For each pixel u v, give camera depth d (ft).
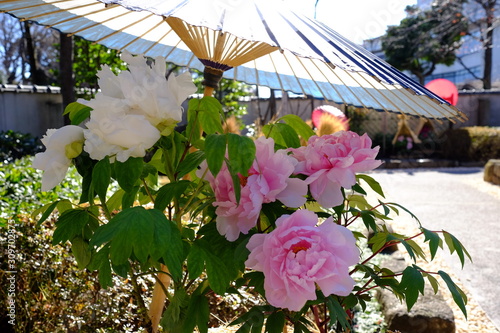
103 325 6.93
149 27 6.91
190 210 3.85
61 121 42.16
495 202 27.09
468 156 47.39
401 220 21.88
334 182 3.51
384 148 48.62
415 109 5.68
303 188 3.34
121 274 3.30
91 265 3.24
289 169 3.29
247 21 3.45
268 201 3.29
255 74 7.05
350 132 3.67
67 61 28.68
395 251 13.79
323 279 2.84
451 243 4.08
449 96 24.45
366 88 5.84
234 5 3.59
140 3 3.22
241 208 3.23
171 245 2.95
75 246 3.67
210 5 3.43
